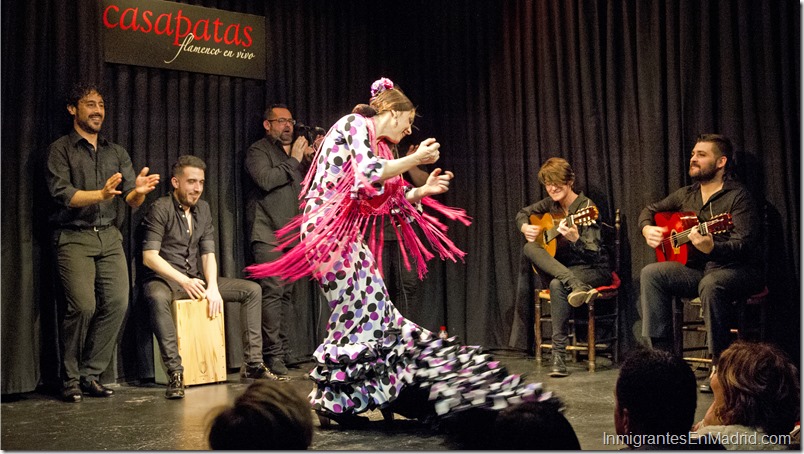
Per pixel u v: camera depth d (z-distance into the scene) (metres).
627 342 5.20
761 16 4.62
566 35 5.39
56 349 4.56
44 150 4.52
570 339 5.33
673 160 4.95
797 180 4.54
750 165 4.67
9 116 4.35
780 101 4.60
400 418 3.82
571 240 4.79
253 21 5.36
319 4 5.69
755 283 4.32
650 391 1.87
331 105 5.76
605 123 5.28
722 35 4.77
